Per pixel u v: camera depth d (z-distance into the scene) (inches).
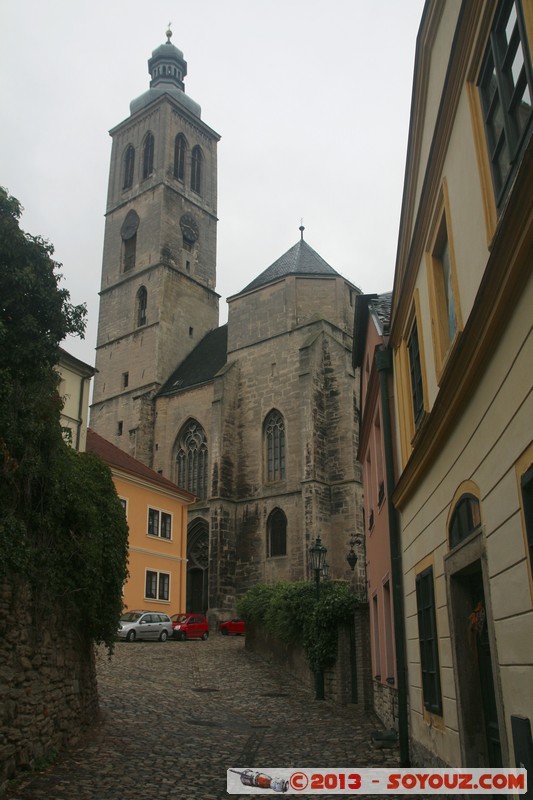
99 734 485.1
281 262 2282.2
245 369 2103.8
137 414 2282.2
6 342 446.6
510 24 226.8
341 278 2079.2
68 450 526.0
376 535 631.2
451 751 319.3
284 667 987.3
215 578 1872.5
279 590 995.9
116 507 563.5
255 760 436.5
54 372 490.9
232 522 1961.1
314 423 1846.7
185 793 349.4
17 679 358.3
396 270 468.8
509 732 225.9
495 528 239.9
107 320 2613.2
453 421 303.3
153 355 2411.4
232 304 2199.8
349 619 734.5
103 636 534.9
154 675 869.2
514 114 226.7
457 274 299.0
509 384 220.1
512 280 201.6
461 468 295.0
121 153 2851.9
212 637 1630.2
